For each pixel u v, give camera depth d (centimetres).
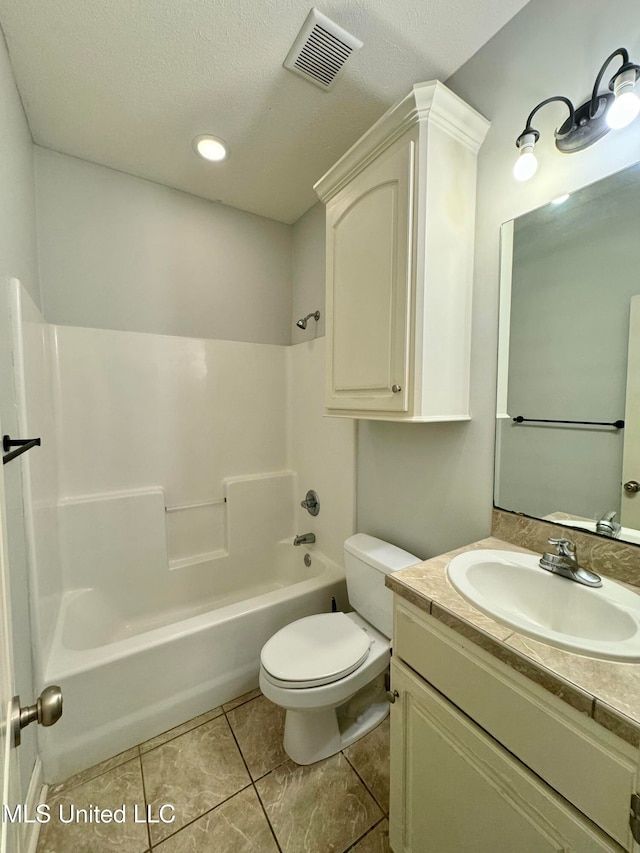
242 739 139
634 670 61
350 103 144
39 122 155
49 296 178
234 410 233
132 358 198
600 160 95
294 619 172
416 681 89
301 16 110
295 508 250
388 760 131
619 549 93
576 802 59
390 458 165
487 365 122
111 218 191
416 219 109
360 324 132
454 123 112
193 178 197
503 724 70
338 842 106
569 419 104
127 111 149
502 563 102
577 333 102
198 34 115
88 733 127
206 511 225
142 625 198
